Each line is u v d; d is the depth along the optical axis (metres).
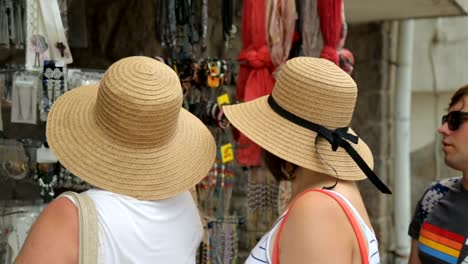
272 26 2.28
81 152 1.26
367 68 4.54
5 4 1.92
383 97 4.53
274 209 2.54
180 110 1.45
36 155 1.91
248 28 2.30
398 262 4.70
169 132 1.32
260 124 1.43
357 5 3.68
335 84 1.36
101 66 2.92
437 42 5.17
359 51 4.56
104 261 1.19
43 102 1.86
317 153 1.36
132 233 1.23
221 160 2.46
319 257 1.20
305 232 1.22
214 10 3.13
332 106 1.36
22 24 1.91
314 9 2.42
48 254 1.16
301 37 2.50
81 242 1.17
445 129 1.91
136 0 2.95
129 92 1.22
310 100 1.36
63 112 1.33
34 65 1.88
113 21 2.96
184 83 2.34
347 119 1.40
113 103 1.23
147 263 1.28
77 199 1.20
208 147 1.47
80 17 2.32
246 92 2.29
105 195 1.24
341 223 1.25
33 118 1.89
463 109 1.86
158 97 1.24
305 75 1.37
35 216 1.93
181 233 1.37
